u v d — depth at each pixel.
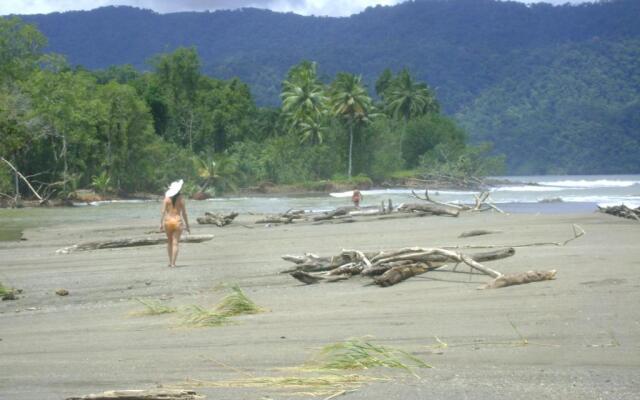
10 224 41.19
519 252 17.64
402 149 130.12
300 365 7.10
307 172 109.25
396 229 28.55
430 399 5.47
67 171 81.50
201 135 115.75
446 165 118.56
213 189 90.56
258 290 14.55
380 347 7.45
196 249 23.22
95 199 79.62
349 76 115.44
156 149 90.44
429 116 135.62
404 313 10.31
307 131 113.56
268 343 8.54
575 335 7.95
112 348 8.90
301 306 11.84
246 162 106.56
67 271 19.00
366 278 14.81
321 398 5.68
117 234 31.88
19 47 84.81
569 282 12.21
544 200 62.06
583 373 6.13
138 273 17.94
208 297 13.96
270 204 65.25
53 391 6.58
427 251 14.90
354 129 117.00
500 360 6.86
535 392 5.55
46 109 76.56
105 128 85.94
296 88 114.00
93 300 14.48
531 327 8.53
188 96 120.50
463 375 6.25
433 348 7.64
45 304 14.26
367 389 5.89
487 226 28.62
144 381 6.76
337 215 35.75
